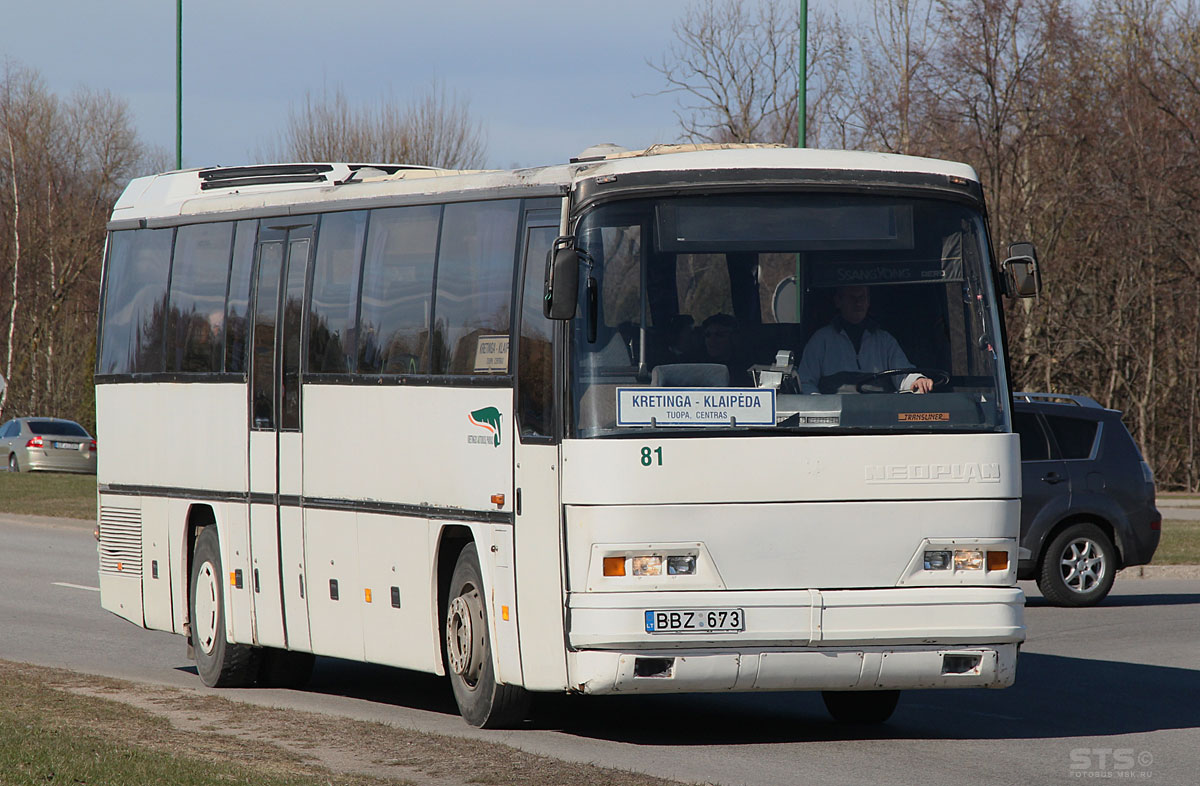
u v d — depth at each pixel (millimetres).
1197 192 100000
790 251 20672
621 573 19719
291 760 19078
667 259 20453
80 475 104312
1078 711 24766
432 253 23984
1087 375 106562
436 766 18672
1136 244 101188
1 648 33688
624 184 20578
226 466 28906
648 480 19766
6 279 164500
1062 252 102188
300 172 30766
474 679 22844
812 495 20078
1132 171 100312
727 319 20438
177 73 76438
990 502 20547
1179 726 23250
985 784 18594
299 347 26969
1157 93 101000
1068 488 40406
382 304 25047
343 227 26266
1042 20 94000
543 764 18797
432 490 23406
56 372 158375
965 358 20922
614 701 26094
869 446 20234
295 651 28000
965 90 94125
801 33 53375
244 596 28375
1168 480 109000
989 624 20281
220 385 29156
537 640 20922
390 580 24469
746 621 19703
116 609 32750
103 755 18656
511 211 22344
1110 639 34000
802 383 20328
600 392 20016
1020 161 97688
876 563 20203
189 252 30797
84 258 163500
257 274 28484
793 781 18672
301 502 26734
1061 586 40250
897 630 20016
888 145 94938
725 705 25719
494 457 21969
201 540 30000
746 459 19969
